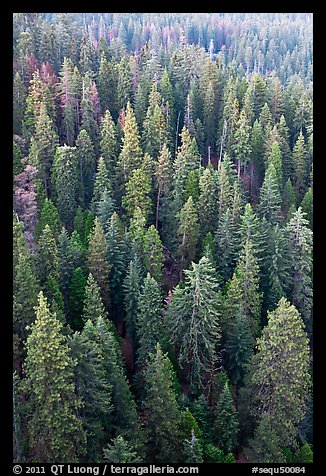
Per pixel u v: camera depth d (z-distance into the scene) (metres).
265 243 52.94
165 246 63.00
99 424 31.67
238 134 68.19
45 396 28.86
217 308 44.44
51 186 61.62
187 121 77.94
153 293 41.28
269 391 36.03
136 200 60.31
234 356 42.31
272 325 35.59
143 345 41.16
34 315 34.22
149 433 34.59
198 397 39.25
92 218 55.66
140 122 75.62
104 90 82.62
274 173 65.00
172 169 65.25
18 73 72.06
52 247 42.19
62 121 73.38
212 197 60.47
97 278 46.97
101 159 61.28
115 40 116.50
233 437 36.53
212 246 54.72
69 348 29.44
